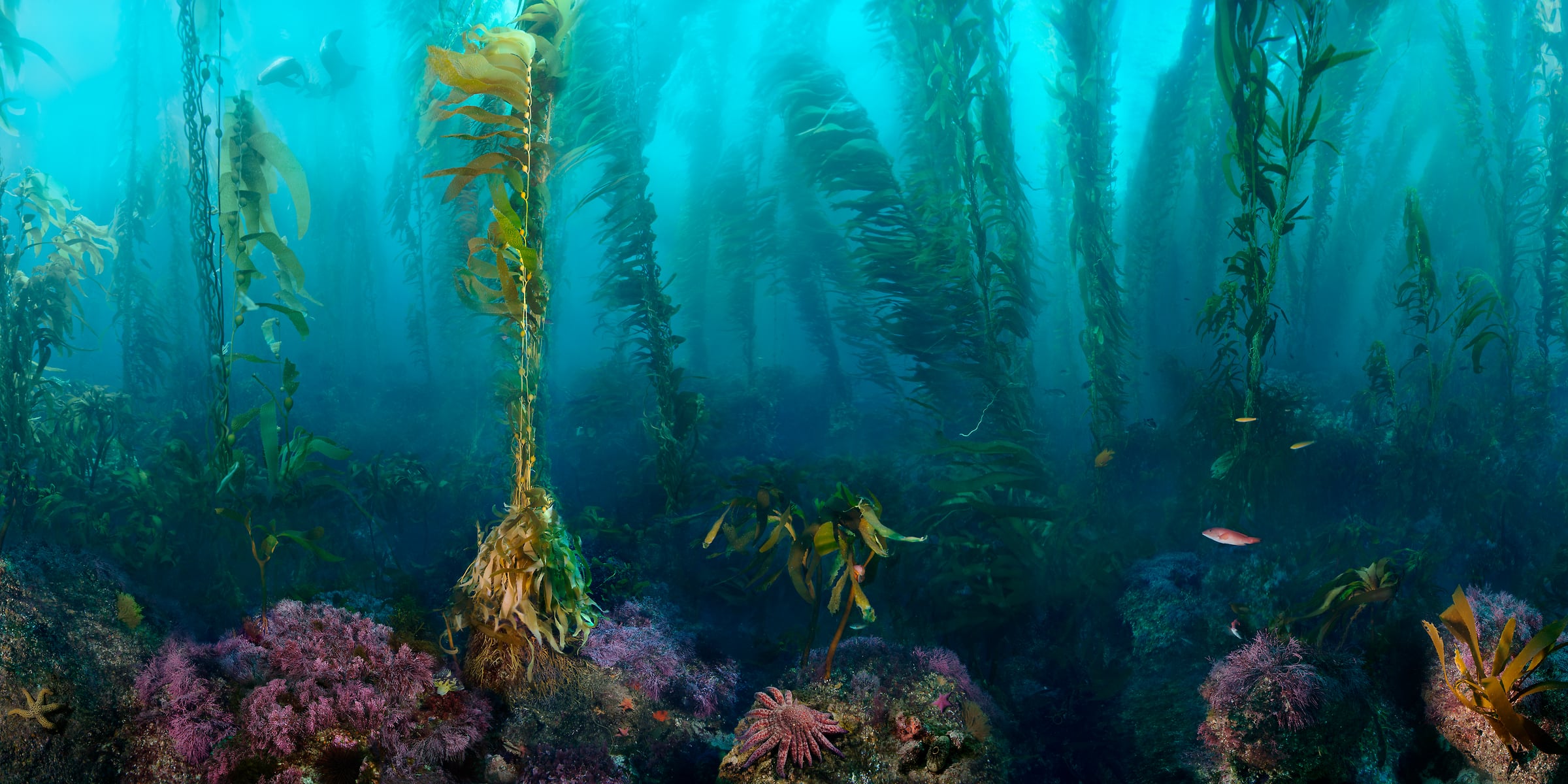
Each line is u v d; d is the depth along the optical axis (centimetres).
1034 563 565
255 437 931
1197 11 1051
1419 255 662
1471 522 610
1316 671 396
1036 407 953
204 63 574
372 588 569
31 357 643
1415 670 418
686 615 585
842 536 417
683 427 738
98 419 714
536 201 429
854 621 568
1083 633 561
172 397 1093
